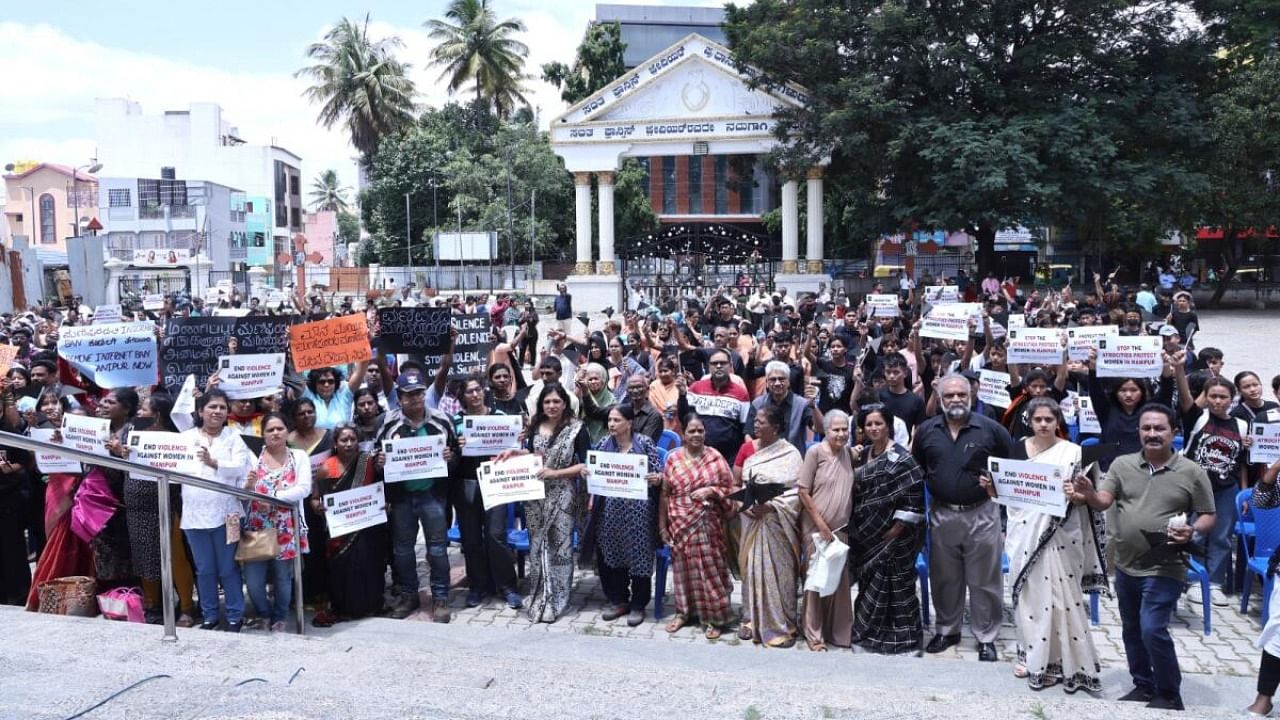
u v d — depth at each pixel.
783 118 34.12
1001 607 6.90
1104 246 41.50
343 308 27.23
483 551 8.23
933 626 7.62
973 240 47.59
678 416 9.67
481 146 58.69
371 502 7.47
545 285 47.56
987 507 6.78
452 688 5.10
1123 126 30.58
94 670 5.11
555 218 55.12
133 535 7.14
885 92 31.61
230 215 59.78
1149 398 9.53
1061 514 5.96
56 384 9.98
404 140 59.03
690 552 7.36
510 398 8.94
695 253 38.75
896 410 9.14
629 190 55.88
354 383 9.58
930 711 4.91
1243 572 8.20
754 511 7.18
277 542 7.13
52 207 56.62
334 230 83.38
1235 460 7.93
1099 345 8.49
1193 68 32.84
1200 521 5.67
